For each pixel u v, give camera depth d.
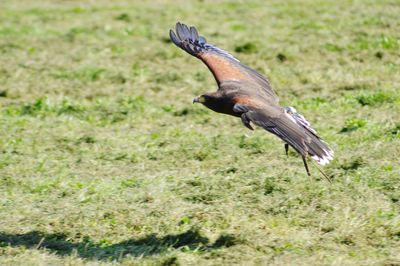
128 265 14.59
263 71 27.47
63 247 15.55
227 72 14.87
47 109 24.09
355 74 26.78
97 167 19.64
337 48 29.48
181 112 23.69
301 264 14.23
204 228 15.74
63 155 20.45
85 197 17.62
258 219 16.12
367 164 18.67
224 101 14.03
